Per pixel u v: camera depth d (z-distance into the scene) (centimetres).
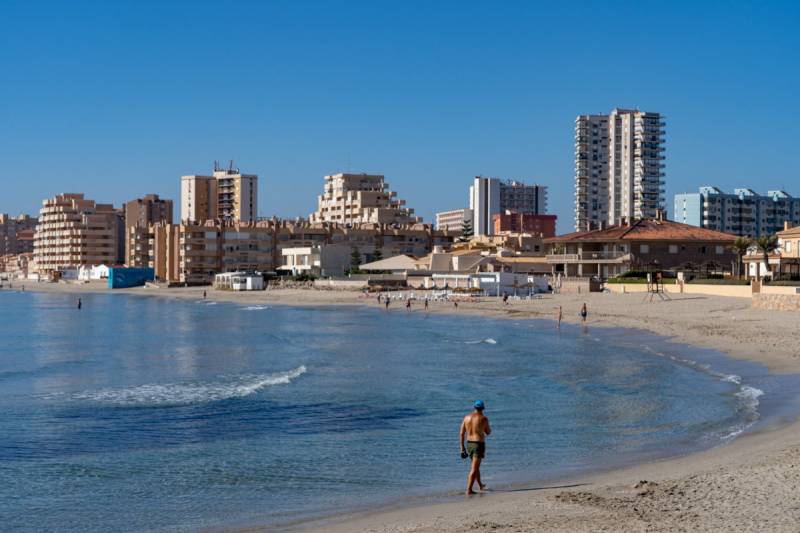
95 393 4631
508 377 4934
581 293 11875
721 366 4766
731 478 2066
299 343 7606
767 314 7606
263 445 3144
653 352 5812
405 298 13400
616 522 1734
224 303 15375
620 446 2844
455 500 2150
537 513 1867
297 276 18250
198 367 5934
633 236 13312
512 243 18200
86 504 2352
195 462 2864
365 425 3522
